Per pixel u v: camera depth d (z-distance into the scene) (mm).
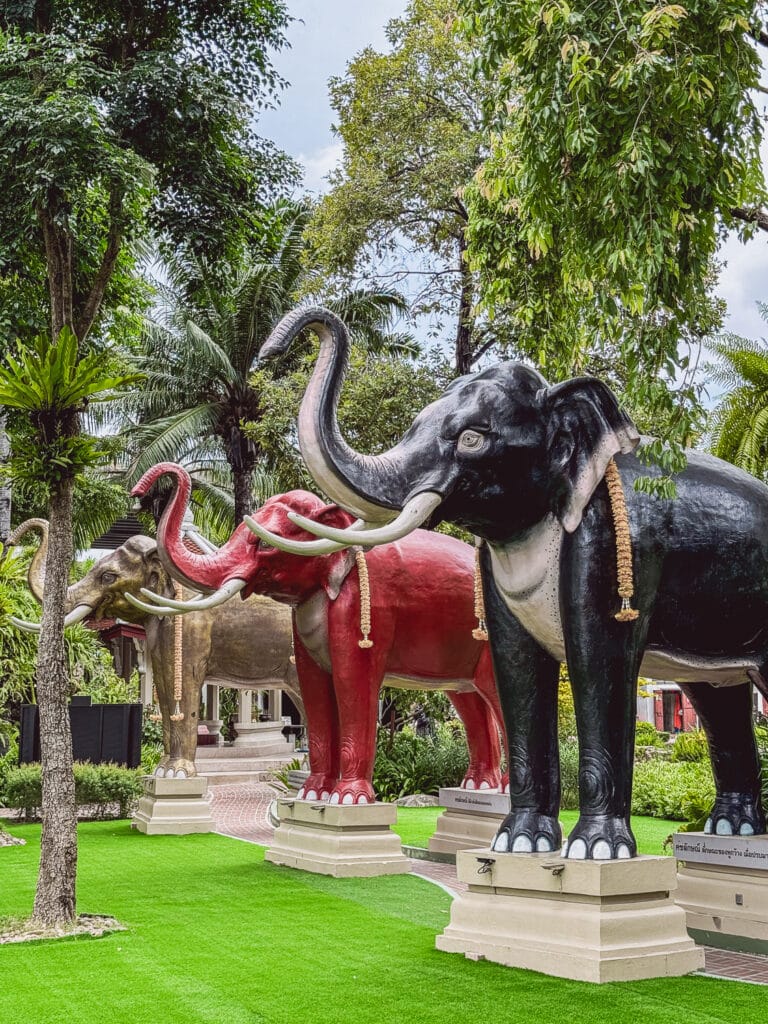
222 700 24156
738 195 6133
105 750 15266
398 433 18891
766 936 5961
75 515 24484
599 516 5707
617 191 5328
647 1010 4648
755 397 18062
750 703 6742
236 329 23891
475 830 9422
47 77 7840
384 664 9266
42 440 6871
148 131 8758
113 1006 4781
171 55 8672
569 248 6035
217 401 24547
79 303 9633
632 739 5715
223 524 26109
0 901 7605
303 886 8094
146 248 20188
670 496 5359
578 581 5656
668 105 5344
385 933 6359
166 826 11625
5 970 5449
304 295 20672
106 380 6801
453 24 6520
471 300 18234
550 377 6926
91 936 6238
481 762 10102
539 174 5730
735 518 6004
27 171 7434
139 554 12375
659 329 5426
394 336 23672
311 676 9578
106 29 9164
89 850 10266
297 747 25922
